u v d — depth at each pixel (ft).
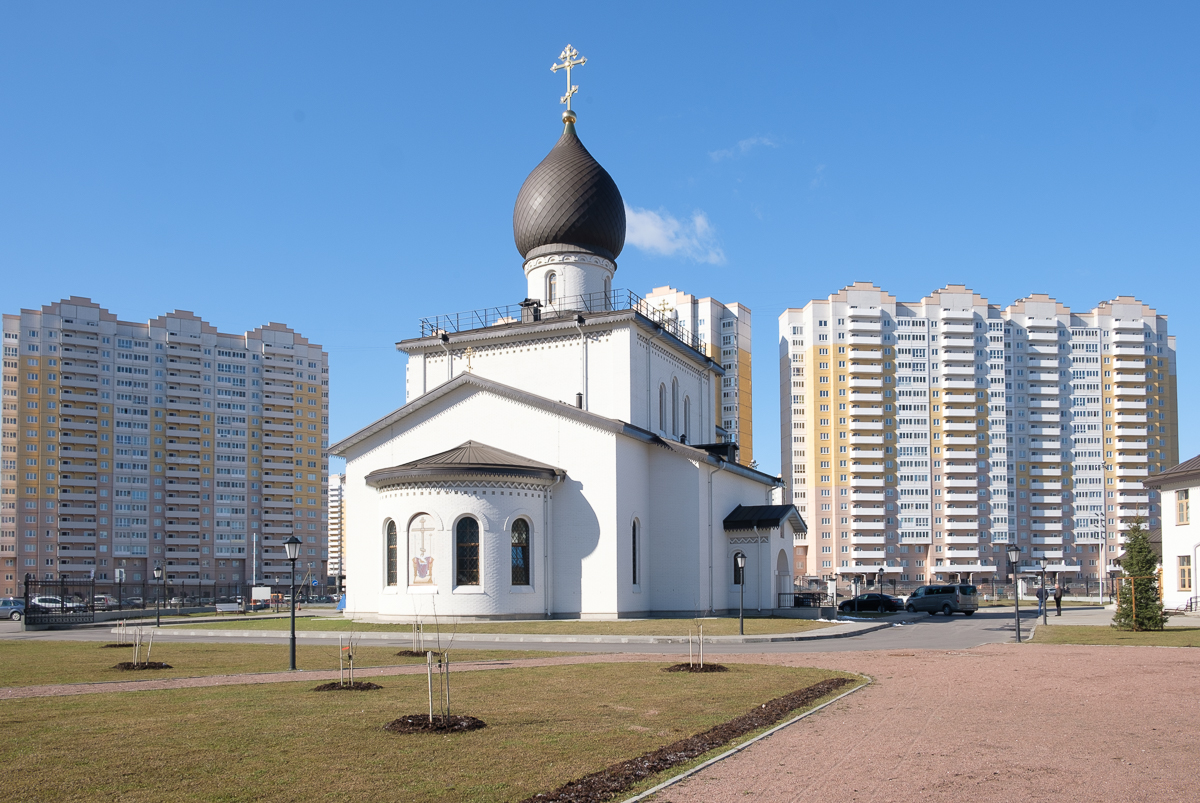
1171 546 184.44
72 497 436.76
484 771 41.11
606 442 152.05
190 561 463.42
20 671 84.23
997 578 426.10
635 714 55.88
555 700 61.46
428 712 55.98
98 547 441.68
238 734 49.29
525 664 85.61
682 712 56.65
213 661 92.32
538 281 180.45
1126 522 469.16
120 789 38.04
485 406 161.38
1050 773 41.42
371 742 47.19
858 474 442.91
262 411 490.08
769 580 168.04
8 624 192.03
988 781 39.93
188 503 463.01
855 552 439.63
